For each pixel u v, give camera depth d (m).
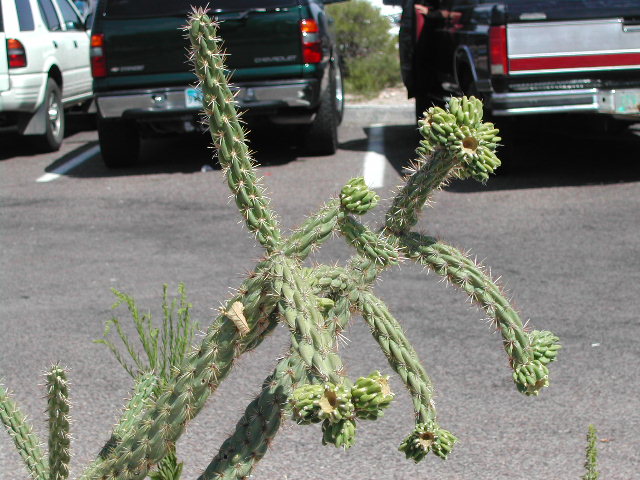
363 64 15.34
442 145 1.63
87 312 5.64
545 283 5.94
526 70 8.23
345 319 1.83
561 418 4.08
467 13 9.25
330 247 6.88
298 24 9.67
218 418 4.14
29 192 9.27
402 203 1.81
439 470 3.68
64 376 1.92
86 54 13.53
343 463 3.75
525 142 10.99
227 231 7.50
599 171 9.21
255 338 1.72
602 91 8.23
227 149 1.63
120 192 9.12
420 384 1.76
